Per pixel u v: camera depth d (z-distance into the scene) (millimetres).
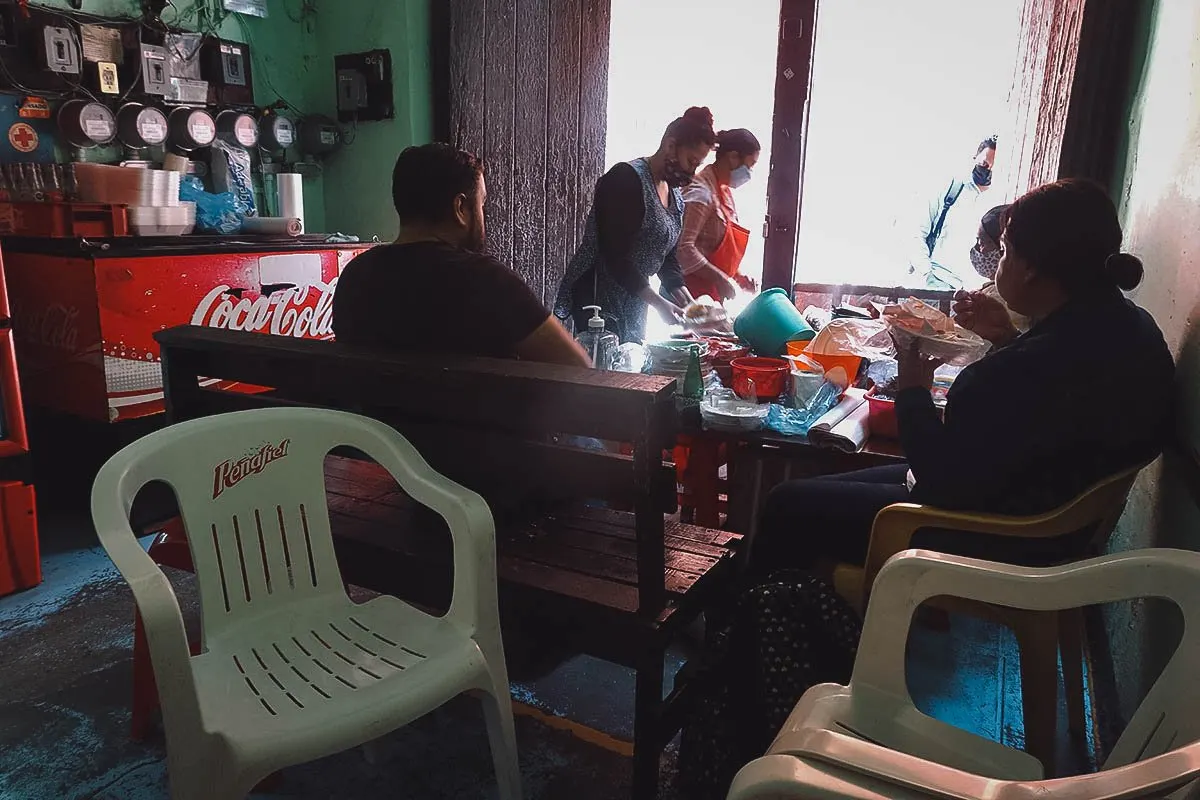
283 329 3166
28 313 2754
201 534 1320
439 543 1562
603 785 1548
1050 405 1314
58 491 3002
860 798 633
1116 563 957
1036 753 1396
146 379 2688
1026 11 2674
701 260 2994
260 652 1272
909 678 1883
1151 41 2150
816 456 1740
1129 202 2244
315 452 1436
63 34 2924
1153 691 926
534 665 1929
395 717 1107
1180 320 1476
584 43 3420
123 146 3227
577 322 2857
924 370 1533
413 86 3764
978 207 2896
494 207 3764
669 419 1256
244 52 3582
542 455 1357
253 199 3648
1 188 2832
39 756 1612
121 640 2057
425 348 1573
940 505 1441
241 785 1012
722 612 1595
